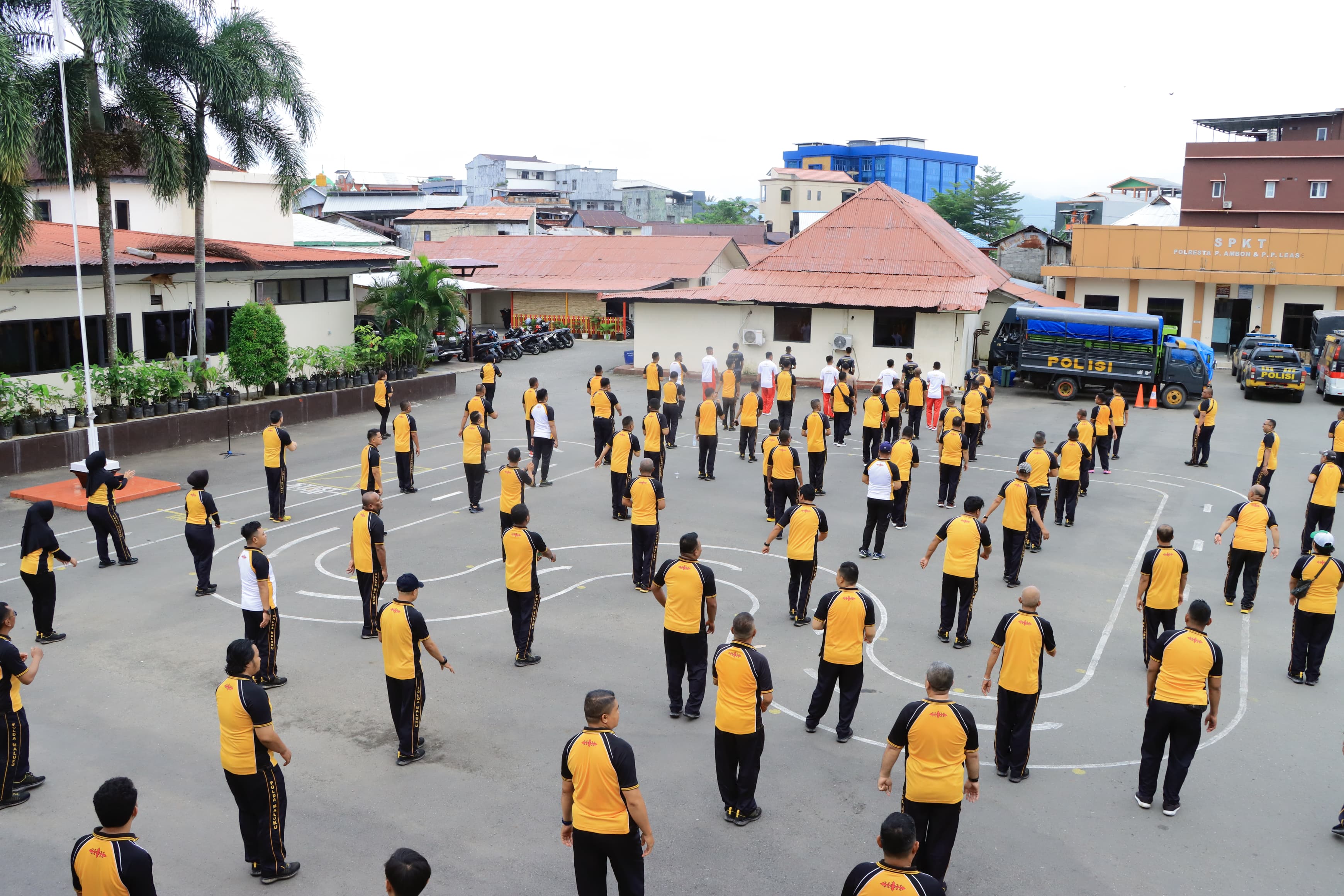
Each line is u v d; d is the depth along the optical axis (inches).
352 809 338.3
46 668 451.8
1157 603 448.1
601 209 4680.1
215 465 856.9
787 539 658.8
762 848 318.0
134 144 922.1
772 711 418.3
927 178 5246.1
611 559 615.8
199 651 471.8
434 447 952.3
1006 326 1423.5
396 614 360.5
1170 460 937.5
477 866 306.5
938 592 566.3
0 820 331.3
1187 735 336.2
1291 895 300.0
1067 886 302.5
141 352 1035.9
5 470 783.1
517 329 1688.0
